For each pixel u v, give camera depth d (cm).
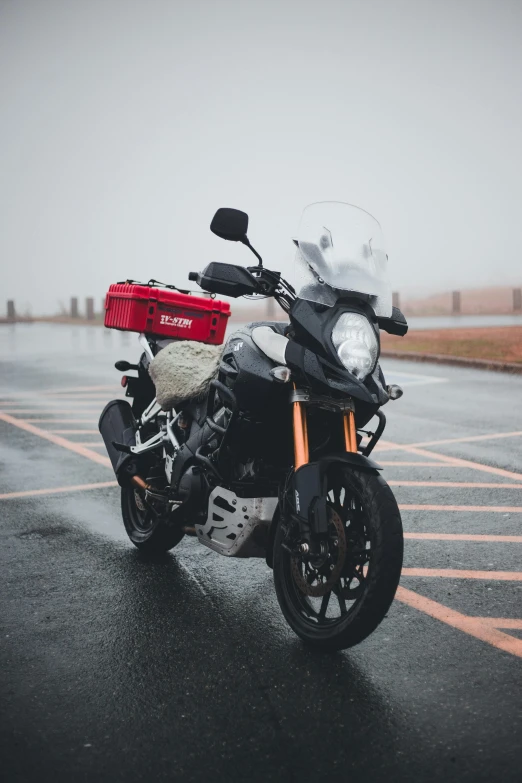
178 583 481
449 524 587
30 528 583
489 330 2298
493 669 376
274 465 423
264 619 432
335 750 315
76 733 326
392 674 372
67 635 412
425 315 3581
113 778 298
